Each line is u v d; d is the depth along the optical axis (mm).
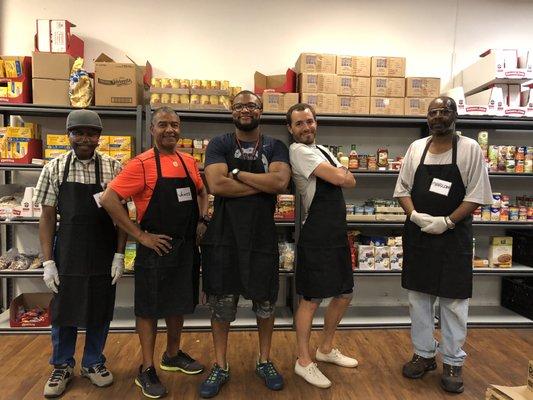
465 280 2264
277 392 2266
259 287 2178
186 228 2234
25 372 2436
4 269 3016
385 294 3684
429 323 2445
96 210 2176
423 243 2350
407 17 3580
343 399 2209
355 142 3609
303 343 2396
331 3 3521
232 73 3490
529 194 3680
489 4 3621
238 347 2846
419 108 3195
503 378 2453
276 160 2201
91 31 3367
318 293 2285
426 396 2254
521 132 3684
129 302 3516
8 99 2914
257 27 3490
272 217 2250
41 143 3158
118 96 2949
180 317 2438
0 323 3088
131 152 3000
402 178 2500
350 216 3193
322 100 3137
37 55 2889
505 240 3355
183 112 3020
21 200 3111
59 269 2154
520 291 3471
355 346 2895
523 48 3660
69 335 2268
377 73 3172
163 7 3414
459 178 2258
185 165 2254
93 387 2287
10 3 3299
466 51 3629
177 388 2291
